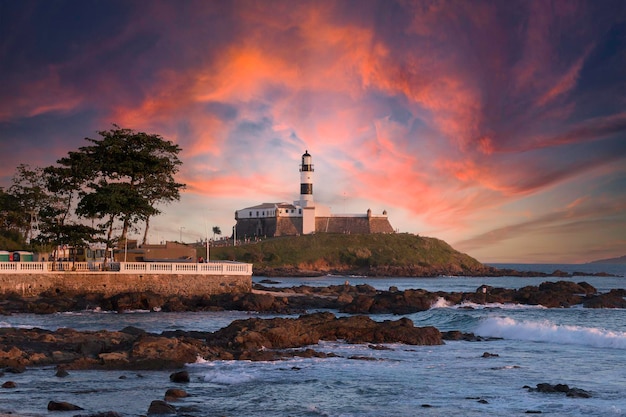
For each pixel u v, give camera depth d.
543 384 36.31
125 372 40.22
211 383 37.53
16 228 114.25
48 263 87.62
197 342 46.59
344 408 32.38
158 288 89.81
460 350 50.28
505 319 61.62
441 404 33.19
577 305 88.44
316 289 117.31
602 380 39.09
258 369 41.47
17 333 49.25
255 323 52.34
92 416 28.72
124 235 93.81
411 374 40.62
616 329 61.44
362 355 47.47
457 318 68.50
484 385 37.62
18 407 31.25
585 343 53.81
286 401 33.59
